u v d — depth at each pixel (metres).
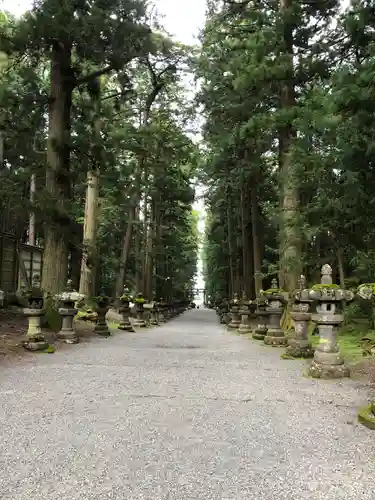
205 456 4.11
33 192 14.66
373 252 13.45
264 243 30.39
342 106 11.16
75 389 6.77
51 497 3.28
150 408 5.72
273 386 7.25
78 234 15.95
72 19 13.62
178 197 35.66
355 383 7.50
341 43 16.70
